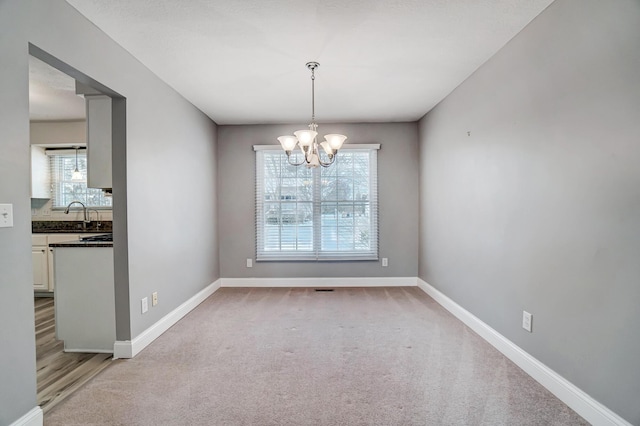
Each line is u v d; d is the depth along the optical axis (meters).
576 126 1.77
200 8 1.93
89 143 2.67
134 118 2.53
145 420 1.74
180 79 2.97
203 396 1.96
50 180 4.71
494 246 2.58
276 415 1.77
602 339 1.63
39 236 4.18
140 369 2.28
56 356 2.57
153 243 2.81
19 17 1.57
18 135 1.57
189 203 3.58
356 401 1.89
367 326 3.06
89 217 4.69
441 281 3.71
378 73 2.89
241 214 4.60
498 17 2.05
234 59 2.59
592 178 1.67
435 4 1.92
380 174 4.55
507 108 2.39
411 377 2.15
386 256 4.58
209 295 4.14
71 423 1.72
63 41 1.83
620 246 1.53
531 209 2.14
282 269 4.61
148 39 2.27
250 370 2.26
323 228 4.61
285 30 2.19
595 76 1.65
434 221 3.91
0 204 1.49
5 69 1.51
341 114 4.14
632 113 1.47
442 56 2.58
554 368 1.95
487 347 2.59
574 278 1.80
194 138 3.74
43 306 3.90
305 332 2.93
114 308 2.61
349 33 2.23
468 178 3.01
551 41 1.94
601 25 1.61
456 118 3.25
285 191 4.62
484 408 1.82
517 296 2.29
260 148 4.53
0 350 1.49
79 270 2.62
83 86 2.56
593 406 1.67
